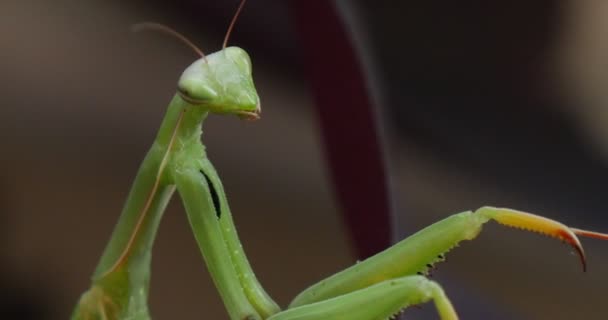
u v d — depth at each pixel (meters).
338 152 0.18
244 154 0.40
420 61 0.26
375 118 0.18
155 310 0.40
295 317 0.19
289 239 0.41
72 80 0.40
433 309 0.19
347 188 0.18
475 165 0.26
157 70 0.41
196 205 0.20
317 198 0.41
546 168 0.27
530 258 0.40
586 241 0.25
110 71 0.40
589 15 0.32
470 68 0.27
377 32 0.26
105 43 0.40
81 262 0.40
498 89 0.28
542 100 0.29
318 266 0.41
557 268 0.40
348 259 0.41
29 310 0.38
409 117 0.24
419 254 0.19
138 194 0.20
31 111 0.40
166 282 0.40
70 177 0.40
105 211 0.40
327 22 0.18
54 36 0.40
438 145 0.26
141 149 0.40
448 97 0.27
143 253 0.20
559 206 0.26
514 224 0.19
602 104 0.32
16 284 0.38
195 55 0.40
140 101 0.40
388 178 0.18
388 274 0.19
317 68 0.18
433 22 0.26
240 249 0.20
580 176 0.27
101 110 0.40
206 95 0.19
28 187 0.39
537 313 0.39
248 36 0.22
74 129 0.40
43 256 0.39
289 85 0.32
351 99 0.18
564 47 0.31
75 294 0.39
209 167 0.20
